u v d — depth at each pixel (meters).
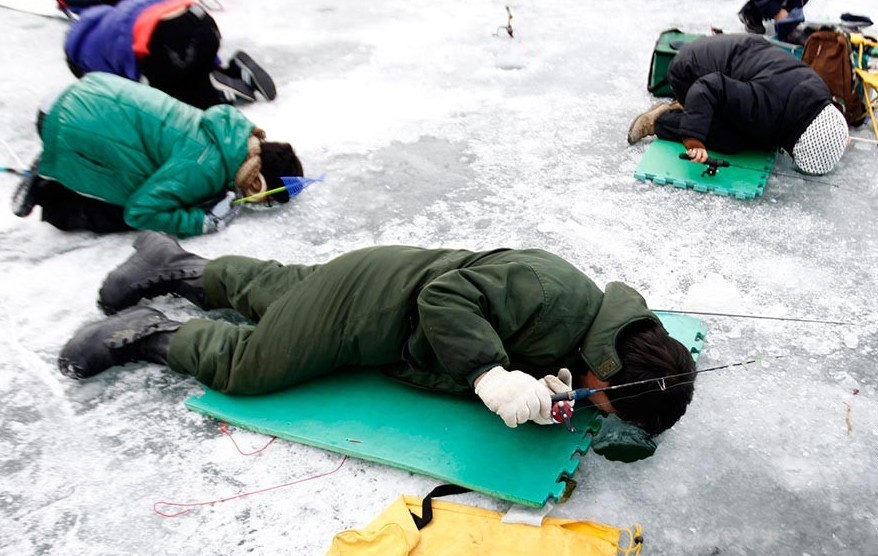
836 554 2.28
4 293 3.24
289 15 6.32
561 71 5.40
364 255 2.59
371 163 4.26
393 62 5.50
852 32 5.14
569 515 2.33
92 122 3.34
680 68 4.39
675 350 2.26
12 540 2.27
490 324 2.32
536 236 3.65
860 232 3.73
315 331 2.54
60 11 6.03
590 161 4.30
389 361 2.63
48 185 3.56
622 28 6.14
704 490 2.44
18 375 2.84
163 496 2.40
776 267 3.47
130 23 4.16
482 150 4.40
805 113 3.99
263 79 4.82
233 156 3.58
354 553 2.17
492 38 5.94
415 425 2.54
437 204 3.91
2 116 4.58
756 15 5.75
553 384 2.29
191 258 3.09
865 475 2.51
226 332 2.71
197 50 4.24
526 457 2.41
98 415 2.68
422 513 2.29
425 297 2.32
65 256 3.49
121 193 3.49
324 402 2.65
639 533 2.27
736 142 4.21
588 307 2.37
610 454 2.50
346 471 2.47
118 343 2.75
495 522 2.27
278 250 3.55
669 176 4.07
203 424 2.65
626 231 3.69
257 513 2.35
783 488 2.46
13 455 2.53
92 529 2.30
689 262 3.48
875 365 2.95
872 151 4.45
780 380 2.86
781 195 4.01
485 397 2.21
